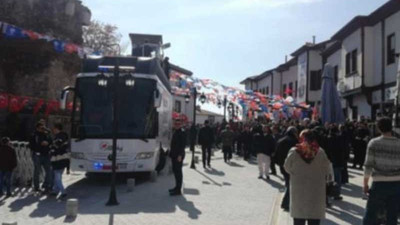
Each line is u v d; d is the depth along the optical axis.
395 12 21.27
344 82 26.73
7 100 17.80
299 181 6.36
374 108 23.67
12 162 11.39
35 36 16.20
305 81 36.59
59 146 11.09
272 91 48.81
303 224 6.45
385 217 6.43
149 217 8.81
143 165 13.37
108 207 9.87
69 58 23.08
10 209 9.64
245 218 8.88
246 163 21.62
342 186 13.03
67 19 23.56
